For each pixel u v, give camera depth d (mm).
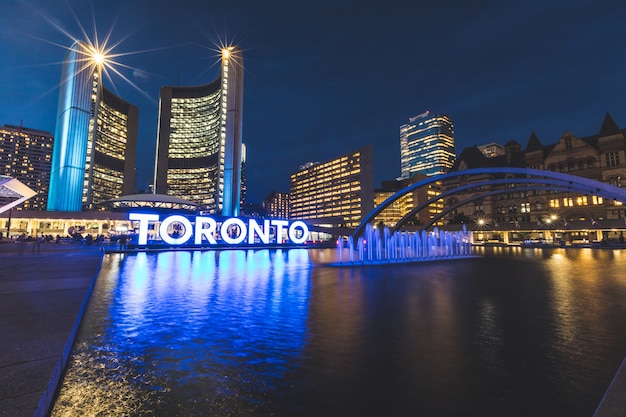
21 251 28406
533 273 19281
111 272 18016
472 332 7273
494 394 4422
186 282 14695
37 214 72500
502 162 108250
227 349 6121
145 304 10008
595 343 6516
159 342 6453
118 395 4246
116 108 176500
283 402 4184
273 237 62969
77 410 3834
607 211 73188
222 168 162625
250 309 9492
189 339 6680
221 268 21062
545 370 5211
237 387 4578
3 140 188500
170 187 190500
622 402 3482
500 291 12797
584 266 23641
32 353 4473
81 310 7387
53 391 3934
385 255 37719
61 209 112000
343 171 181375
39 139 199375
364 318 8516
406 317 8625
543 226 72125
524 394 4422
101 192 164000
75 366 5148
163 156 192875
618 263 26016
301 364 5430
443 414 3918
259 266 22797
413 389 4570
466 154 119750
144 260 26359
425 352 6020
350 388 4590
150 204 100250
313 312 9180
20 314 6504
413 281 15672
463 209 109188
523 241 74688
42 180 198625
